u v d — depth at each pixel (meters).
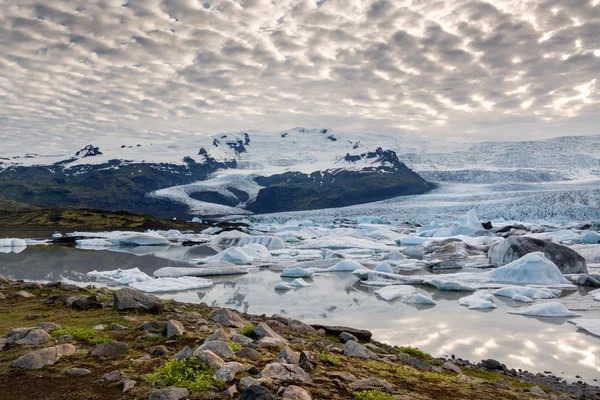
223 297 26.75
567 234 69.69
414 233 101.94
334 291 29.67
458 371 11.73
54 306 14.23
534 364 14.52
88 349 8.87
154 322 11.23
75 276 34.50
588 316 22.02
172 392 6.22
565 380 12.95
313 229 97.31
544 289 29.08
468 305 24.78
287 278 36.00
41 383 6.93
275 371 7.35
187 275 36.66
